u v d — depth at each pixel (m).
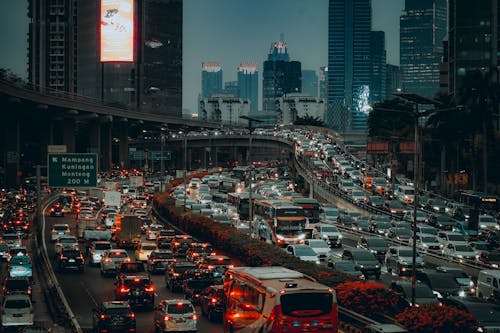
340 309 32.81
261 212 69.50
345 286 33.56
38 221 78.81
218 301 36.22
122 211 106.06
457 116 113.75
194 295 41.59
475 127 111.81
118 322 32.06
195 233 73.81
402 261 52.41
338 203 107.81
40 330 29.78
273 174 193.75
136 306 39.97
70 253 56.50
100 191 125.12
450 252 60.28
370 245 61.00
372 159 174.25
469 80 111.06
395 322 29.58
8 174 149.62
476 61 181.75
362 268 50.12
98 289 47.88
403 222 77.38
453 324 27.42
